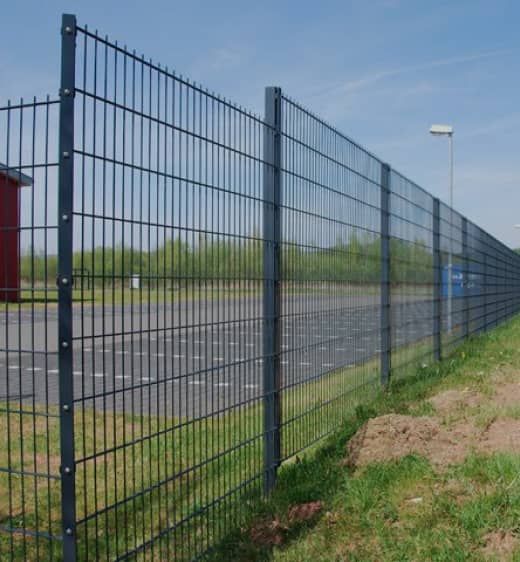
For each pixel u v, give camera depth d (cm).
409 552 387
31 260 290
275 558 387
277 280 484
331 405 605
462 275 1365
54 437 648
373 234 738
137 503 452
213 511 399
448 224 1216
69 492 282
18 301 296
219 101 393
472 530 405
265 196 468
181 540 367
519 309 2883
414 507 448
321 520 436
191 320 369
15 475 531
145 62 323
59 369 278
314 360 563
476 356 1165
